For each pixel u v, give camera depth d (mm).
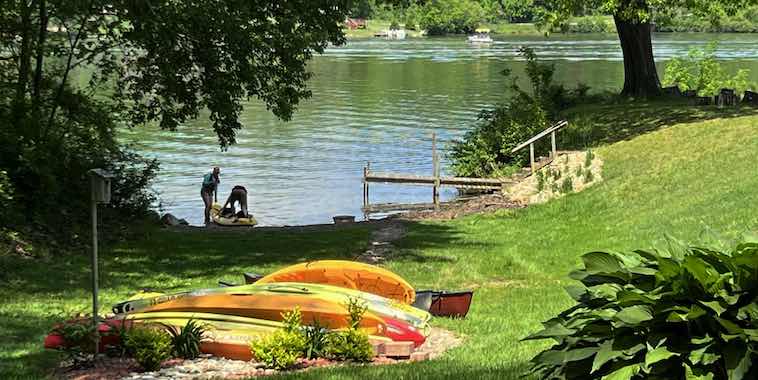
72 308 12781
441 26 150625
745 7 35625
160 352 9203
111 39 20281
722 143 24812
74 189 19906
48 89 21219
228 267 16906
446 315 12391
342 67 82500
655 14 38344
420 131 44594
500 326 11641
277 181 33812
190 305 10414
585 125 32188
